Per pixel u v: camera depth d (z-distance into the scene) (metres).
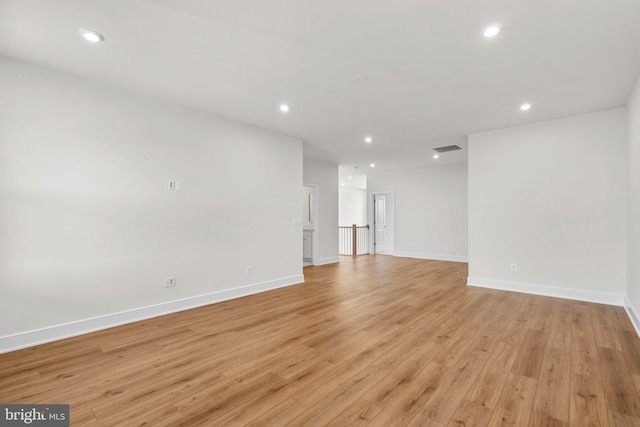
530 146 4.28
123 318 3.13
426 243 8.09
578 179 3.94
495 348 2.54
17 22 2.03
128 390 1.94
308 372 2.16
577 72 2.75
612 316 3.30
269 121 4.21
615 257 3.71
